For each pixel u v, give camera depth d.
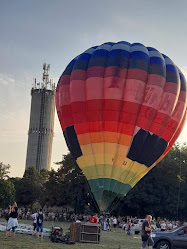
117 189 33.41
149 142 34.09
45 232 29.33
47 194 81.25
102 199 33.34
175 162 75.75
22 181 122.06
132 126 33.69
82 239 27.03
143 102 33.97
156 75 34.66
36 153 187.50
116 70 34.19
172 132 35.34
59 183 78.69
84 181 72.56
